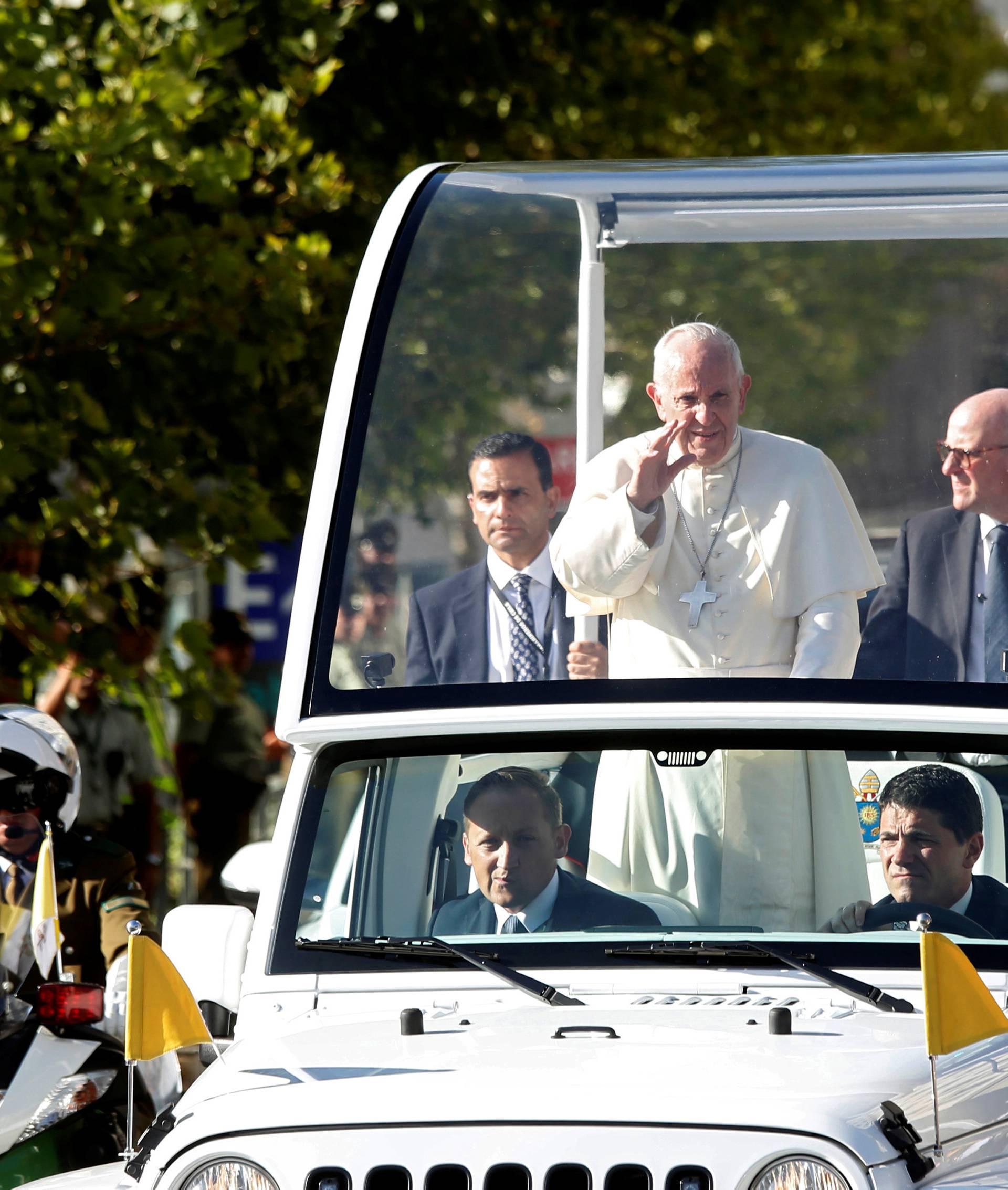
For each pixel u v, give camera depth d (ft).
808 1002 47.75
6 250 89.35
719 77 158.71
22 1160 57.47
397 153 131.03
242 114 102.06
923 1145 40.42
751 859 51.52
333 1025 47.96
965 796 50.90
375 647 53.47
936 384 55.21
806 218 56.29
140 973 45.85
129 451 95.30
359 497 54.54
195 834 124.47
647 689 52.75
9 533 92.84
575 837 52.31
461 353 56.18
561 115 140.87
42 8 94.99
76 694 104.53
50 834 58.23
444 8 128.06
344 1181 40.16
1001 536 52.95
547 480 54.75
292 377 114.52
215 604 143.64
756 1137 38.86
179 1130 42.04
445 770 53.36
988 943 49.60
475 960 49.65
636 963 49.78
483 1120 39.86
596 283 56.54
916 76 217.97
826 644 52.90
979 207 55.93
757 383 55.21
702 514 54.19
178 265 96.07
